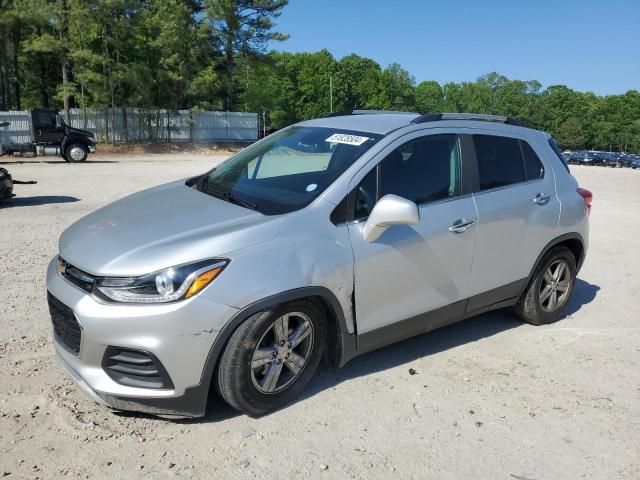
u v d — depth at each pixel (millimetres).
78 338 3236
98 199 12586
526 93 136500
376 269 3787
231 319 3197
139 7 38219
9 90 48344
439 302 4250
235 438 3303
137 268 3121
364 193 3846
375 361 4398
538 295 5074
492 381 4156
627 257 8266
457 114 4594
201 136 45938
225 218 3572
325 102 96875
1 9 34938
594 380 4246
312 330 3629
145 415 3494
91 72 36031
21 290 5645
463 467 3158
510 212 4574
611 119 132375
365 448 3273
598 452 3354
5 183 11031
